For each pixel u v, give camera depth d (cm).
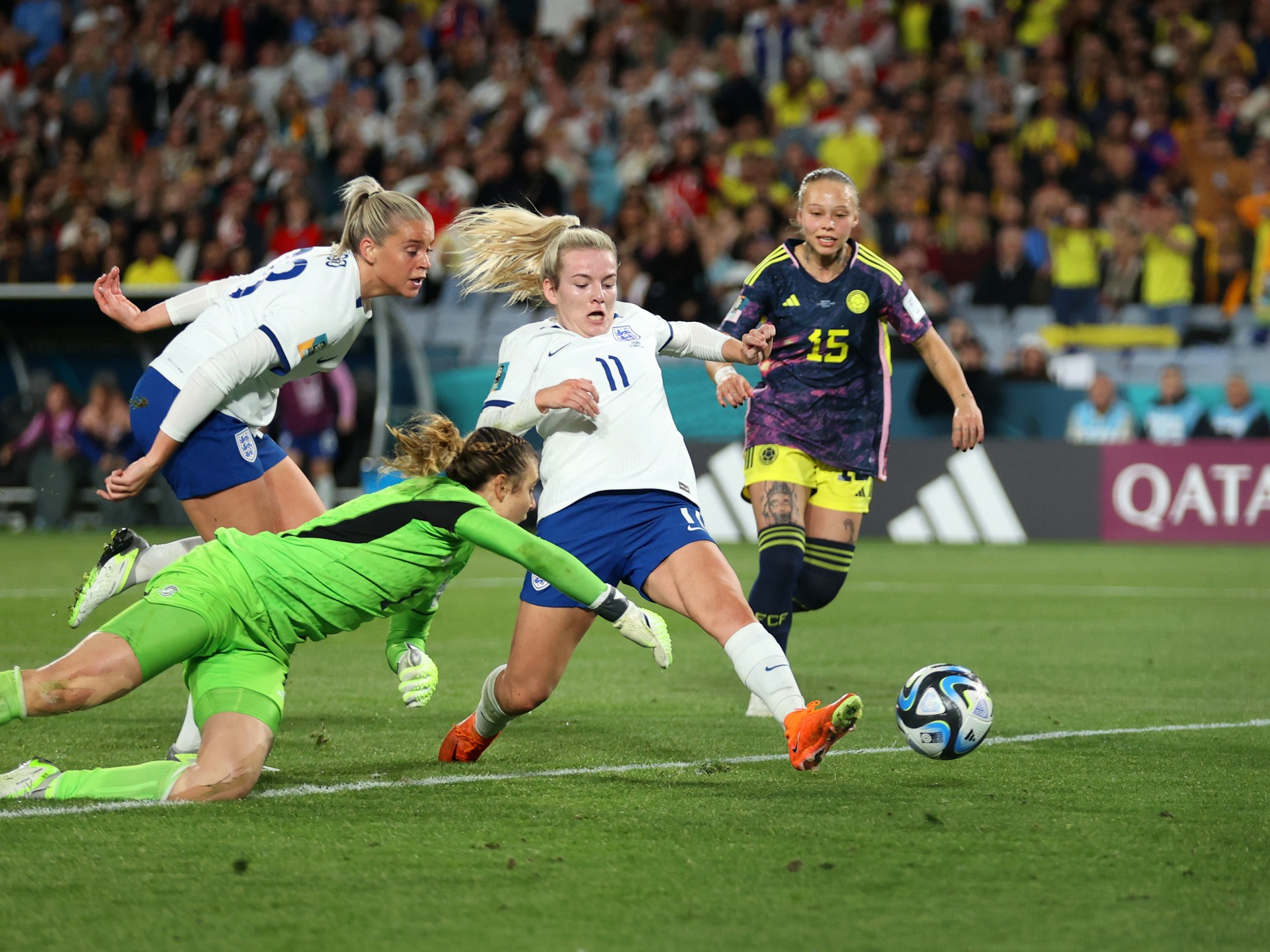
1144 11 7388
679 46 7481
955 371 2142
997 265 6291
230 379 1719
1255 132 6969
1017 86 7281
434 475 1556
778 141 7019
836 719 1417
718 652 2888
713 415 5809
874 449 2166
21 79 8225
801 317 2120
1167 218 6378
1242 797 1508
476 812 1419
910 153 6744
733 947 1020
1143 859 1251
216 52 7962
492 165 6569
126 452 6078
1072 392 5791
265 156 7269
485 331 6575
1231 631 3186
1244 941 1037
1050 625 3281
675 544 1625
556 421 1672
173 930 1052
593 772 1638
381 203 1762
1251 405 5694
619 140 7319
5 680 1385
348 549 1504
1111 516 5672
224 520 1822
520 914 1091
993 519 5712
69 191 7294
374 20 7975
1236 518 5588
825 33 7425
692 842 1303
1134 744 1827
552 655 1631
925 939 1038
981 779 1598
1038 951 1016
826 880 1183
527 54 7781
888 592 4006
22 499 6159
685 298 5969
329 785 1552
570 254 1683
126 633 1431
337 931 1052
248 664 1492
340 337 1783
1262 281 6369
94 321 5972
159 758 1734
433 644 2923
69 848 1260
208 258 6494
